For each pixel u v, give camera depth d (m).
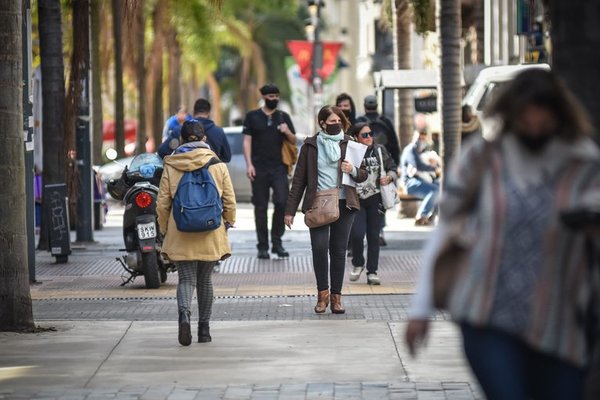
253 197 38.44
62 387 18.97
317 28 81.56
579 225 11.07
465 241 11.38
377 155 31.02
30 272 32.91
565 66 13.62
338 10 164.88
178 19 94.94
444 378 19.39
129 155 75.56
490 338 11.27
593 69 13.51
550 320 11.20
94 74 60.16
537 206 11.20
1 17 24.77
